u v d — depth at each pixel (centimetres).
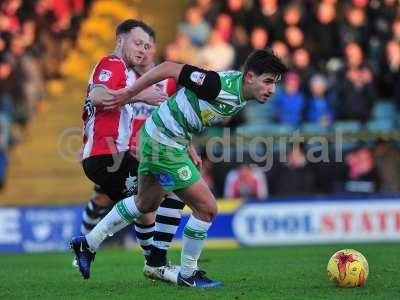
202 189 1584
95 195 2272
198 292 1584
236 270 2017
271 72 1529
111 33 4709
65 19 4650
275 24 4109
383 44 4106
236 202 3203
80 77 4516
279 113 3719
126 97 1627
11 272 2134
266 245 3194
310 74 3772
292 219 3200
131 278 1891
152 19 4788
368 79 3800
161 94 1759
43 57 4491
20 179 4066
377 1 4203
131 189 1809
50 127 4262
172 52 4050
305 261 2242
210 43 4059
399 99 3959
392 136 3350
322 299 1482
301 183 3422
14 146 4138
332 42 4112
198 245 1627
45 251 3197
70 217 3216
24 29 4450
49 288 1747
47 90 4428
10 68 4169
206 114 1563
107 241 3203
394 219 3191
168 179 1583
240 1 4212
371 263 2106
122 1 4891
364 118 3753
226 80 1540
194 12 4219
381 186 3491
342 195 3216
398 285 1655
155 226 1734
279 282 1742
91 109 1778
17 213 3209
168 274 1709
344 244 3120
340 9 4281
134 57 1852
